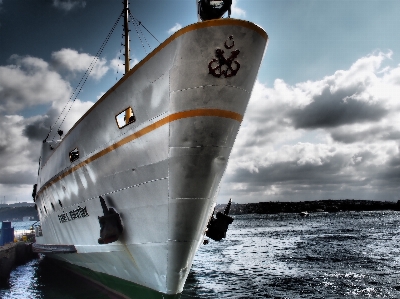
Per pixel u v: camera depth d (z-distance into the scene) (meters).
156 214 7.50
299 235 55.19
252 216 198.12
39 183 17.56
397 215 135.38
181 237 7.36
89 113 9.39
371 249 33.47
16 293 15.99
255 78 7.11
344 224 83.94
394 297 15.88
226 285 19.09
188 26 6.25
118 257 9.41
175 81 6.61
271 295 16.66
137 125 7.67
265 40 6.78
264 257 30.81
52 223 15.25
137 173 7.76
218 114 6.60
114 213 8.73
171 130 6.76
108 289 11.89
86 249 11.23
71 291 14.85
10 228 27.56
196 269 25.00
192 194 7.02
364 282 19.08
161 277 8.05
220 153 6.92
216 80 6.46
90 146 9.56
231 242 48.84
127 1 14.45
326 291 17.30
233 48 6.36
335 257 28.98
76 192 10.91
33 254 28.95
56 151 12.79
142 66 7.33
